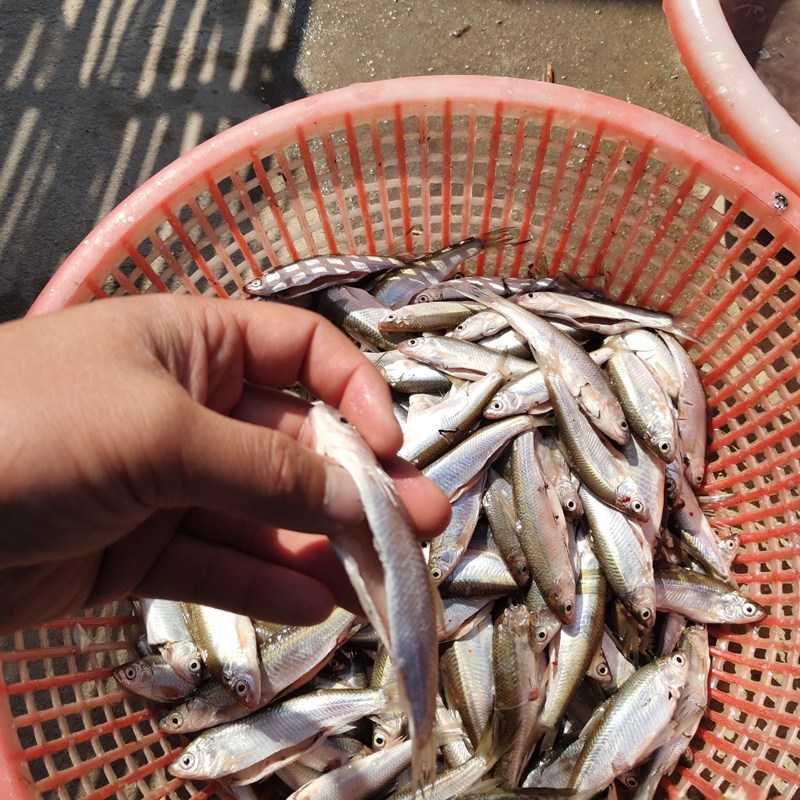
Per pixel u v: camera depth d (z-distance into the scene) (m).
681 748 0.37
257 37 0.56
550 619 0.38
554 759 0.38
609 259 0.47
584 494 0.40
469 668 0.38
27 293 0.52
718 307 0.41
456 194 0.51
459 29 0.55
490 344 0.42
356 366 0.30
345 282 0.43
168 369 0.25
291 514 0.23
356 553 0.24
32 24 0.57
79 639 0.38
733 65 0.37
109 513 0.22
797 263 0.37
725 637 0.40
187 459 0.22
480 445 0.39
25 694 0.33
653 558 0.40
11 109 0.56
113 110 0.55
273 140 0.38
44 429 0.21
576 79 0.54
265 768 0.37
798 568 0.39
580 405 0.40
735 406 0.42
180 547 0.30
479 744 0.37
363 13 0.56
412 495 0.30
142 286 0.51
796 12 0.47
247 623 0.37
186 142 0.54
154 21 0.57
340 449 0.26
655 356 0.42
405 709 0.24
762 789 0.35
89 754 0.42
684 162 0.37
